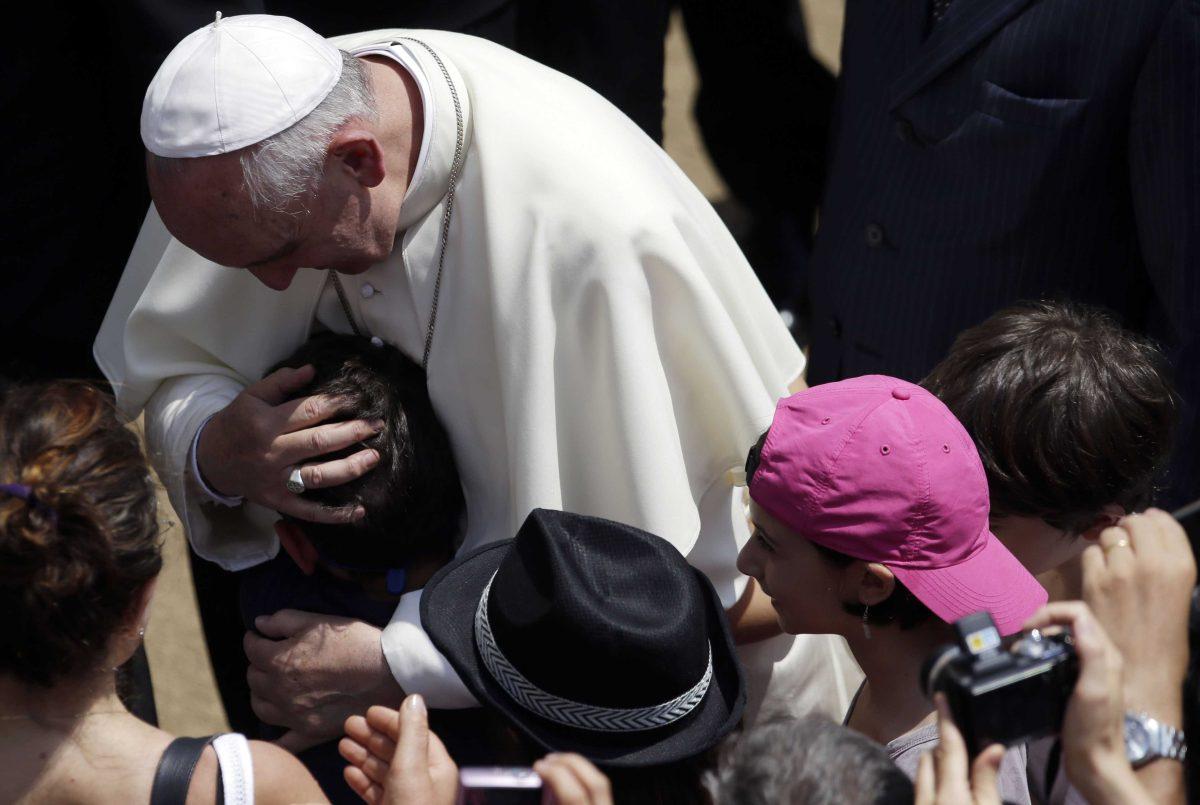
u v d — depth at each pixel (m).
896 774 5.28
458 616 7.96
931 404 7.40
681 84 23.45
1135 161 9.89
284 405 8.80
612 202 8.98
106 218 13.32
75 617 6.23
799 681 10.19
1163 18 9.59
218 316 9.80
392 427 8.83
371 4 12.70
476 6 12.90
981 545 7.25
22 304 12.98
